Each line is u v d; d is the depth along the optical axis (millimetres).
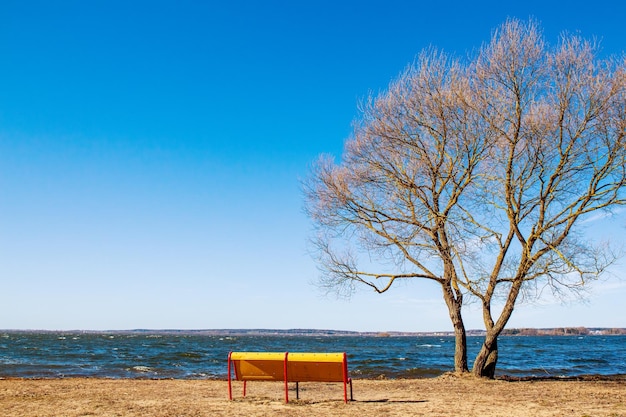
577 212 13977
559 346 76188
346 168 16656
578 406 9516
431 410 9148
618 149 13641
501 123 14516
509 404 9883
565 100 14023
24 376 21438
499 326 15195
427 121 15523
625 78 13500
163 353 46281
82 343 77062
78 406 9750
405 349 64938
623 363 34062
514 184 14609
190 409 9328
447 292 16234
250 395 11703
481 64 14922
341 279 16719
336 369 10211
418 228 15883
